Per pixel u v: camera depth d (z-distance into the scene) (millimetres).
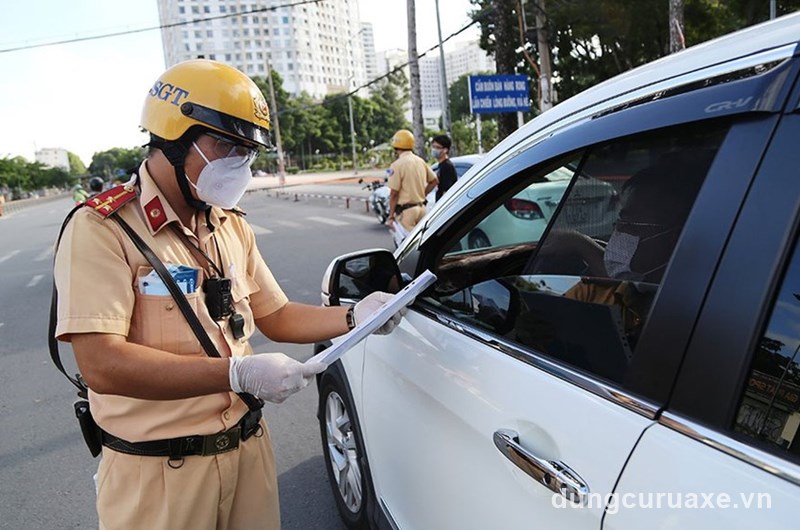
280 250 10031
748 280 895
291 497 2816
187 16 110375
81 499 2932
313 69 120500
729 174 953
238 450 1513
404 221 6781
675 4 10984
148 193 1346
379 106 90562
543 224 2082
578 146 1293
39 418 3896
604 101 1277
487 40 20688
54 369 4836
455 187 1843
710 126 1010
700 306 948
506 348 1363
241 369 1237
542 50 13516
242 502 1579
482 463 1353
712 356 916
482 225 2094
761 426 882
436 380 1549
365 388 2066
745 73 970
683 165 1067
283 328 1740
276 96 77625
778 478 801
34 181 87188
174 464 1404
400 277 1968
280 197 25531
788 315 878
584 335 1203
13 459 3363
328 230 12258
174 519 1414
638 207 1174
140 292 1325
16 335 5965
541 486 1140
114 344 1233
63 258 1259
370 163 71250
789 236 862
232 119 1298
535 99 21422
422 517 1702
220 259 1502
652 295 1101
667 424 943
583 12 16375
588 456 1034
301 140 80688
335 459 2566
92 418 1493
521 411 1217
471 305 1614
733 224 931
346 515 2494
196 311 1383
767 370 888
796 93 886
